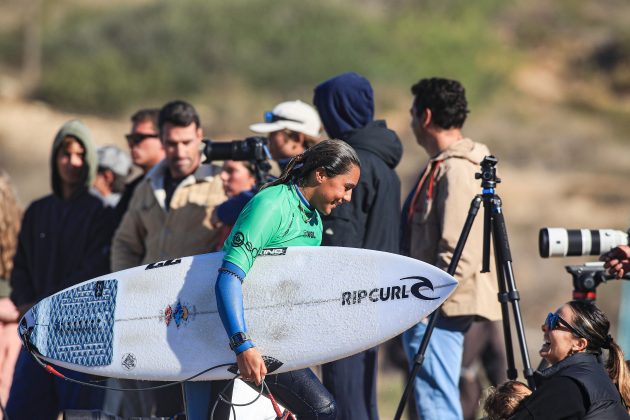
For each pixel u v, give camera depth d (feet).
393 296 58.90
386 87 472.85
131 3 537.24
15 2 508.53
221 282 56.39
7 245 84.74
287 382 61.21
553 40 579.89
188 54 480.64
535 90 515.50
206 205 77.41
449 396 72.38
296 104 80.28
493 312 72.79
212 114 448.24
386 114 439.63
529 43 577.43
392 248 71.61
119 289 62.64
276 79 482.28
